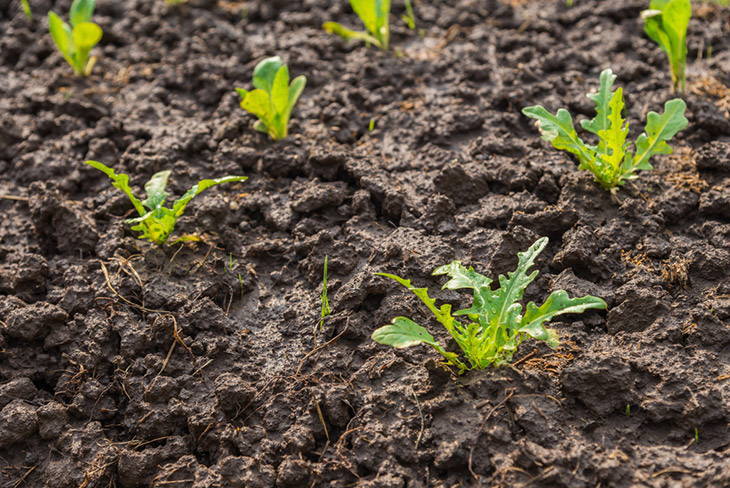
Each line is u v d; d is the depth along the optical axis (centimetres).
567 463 168
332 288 180
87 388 175
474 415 170
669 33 191
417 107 195
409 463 169
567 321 176
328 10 210
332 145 191
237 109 196
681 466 168
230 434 172
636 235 181
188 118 197
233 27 209
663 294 176
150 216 182
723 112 191
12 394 175
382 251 181
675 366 172
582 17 206
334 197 185
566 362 173
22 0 210
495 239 181
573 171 186
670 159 188
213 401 174
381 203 186
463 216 184
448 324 171
